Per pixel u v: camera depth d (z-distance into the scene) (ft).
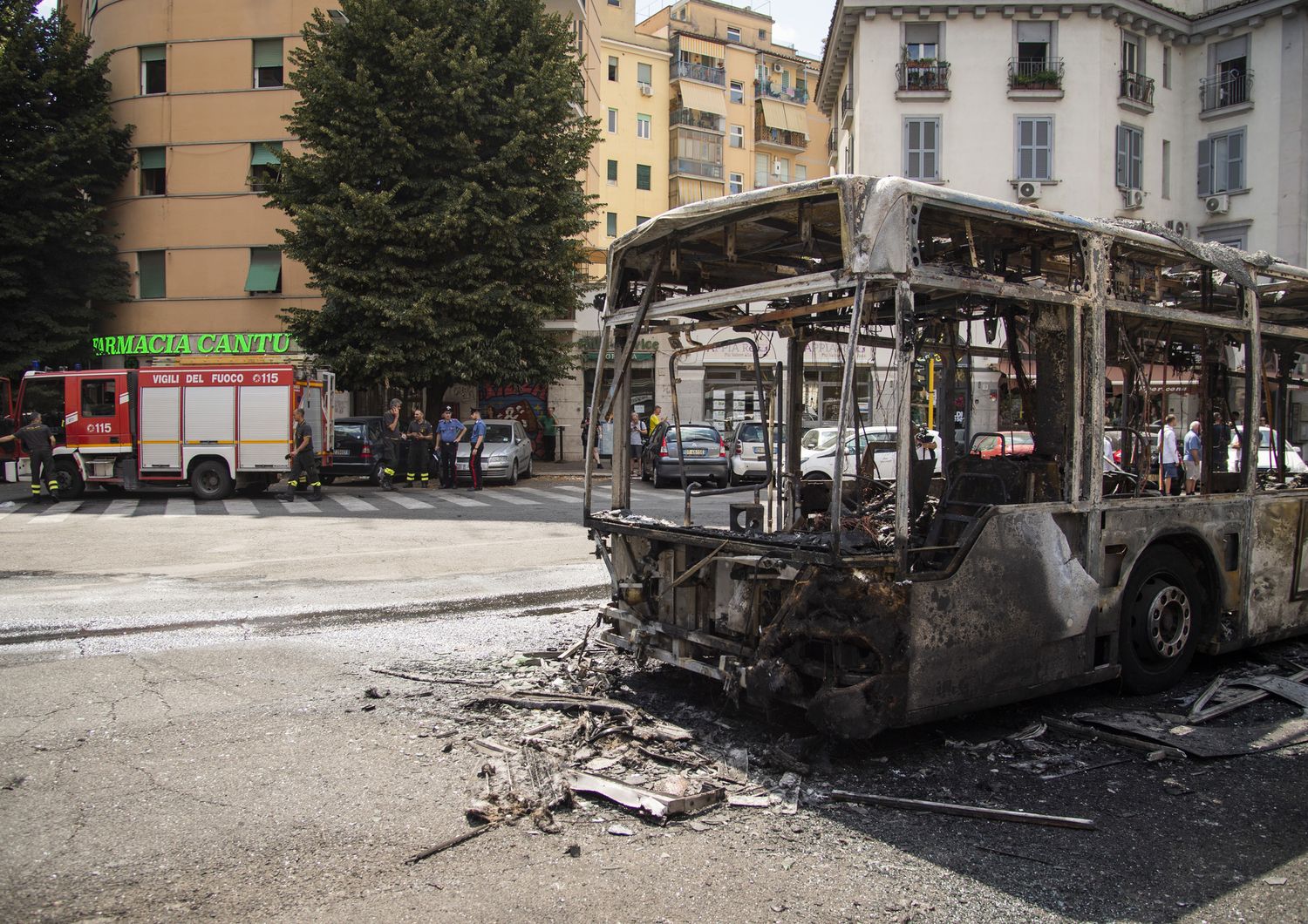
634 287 20.39
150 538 43.83
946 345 19.62
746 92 201.57
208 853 11.96
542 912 10.51
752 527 18.70
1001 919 10.50
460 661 21.89
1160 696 19.12
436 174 78.79
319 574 33.96
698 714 17.62
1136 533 18.40
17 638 24.20
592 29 131.95
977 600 15.52
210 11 99.09
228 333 100.01
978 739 16.46
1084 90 101.55
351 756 15.60
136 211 100.63
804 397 21.35
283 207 81.46
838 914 10.55
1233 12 104.32
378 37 76.18
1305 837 12.75
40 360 90.38
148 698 18.90
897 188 14.47
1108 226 17.79
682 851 12.11
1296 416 23.61
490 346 79.77
